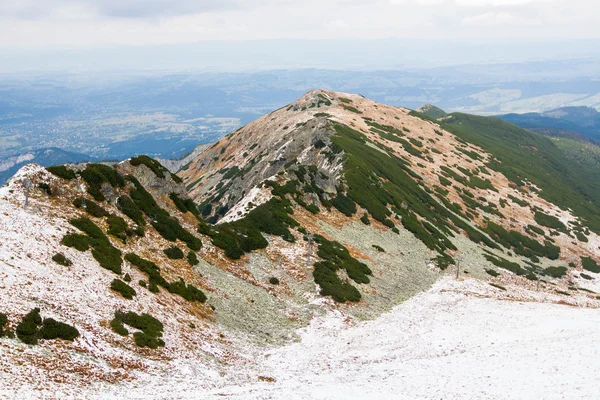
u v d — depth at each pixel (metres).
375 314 62.06
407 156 155.00
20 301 32.78
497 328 56.56
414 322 58.88
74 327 33.06
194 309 47.59
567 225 150.00
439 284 78.88
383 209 100.94
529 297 81.12
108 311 37.72
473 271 93.31
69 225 47.16
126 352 34.06
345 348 49.38
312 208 88.69
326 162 119.88
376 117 191.88
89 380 28.53
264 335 49.53
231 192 147.88
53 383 26.41
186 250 58.06
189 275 53.50
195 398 29.53
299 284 63.78
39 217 45.69
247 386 34.88
